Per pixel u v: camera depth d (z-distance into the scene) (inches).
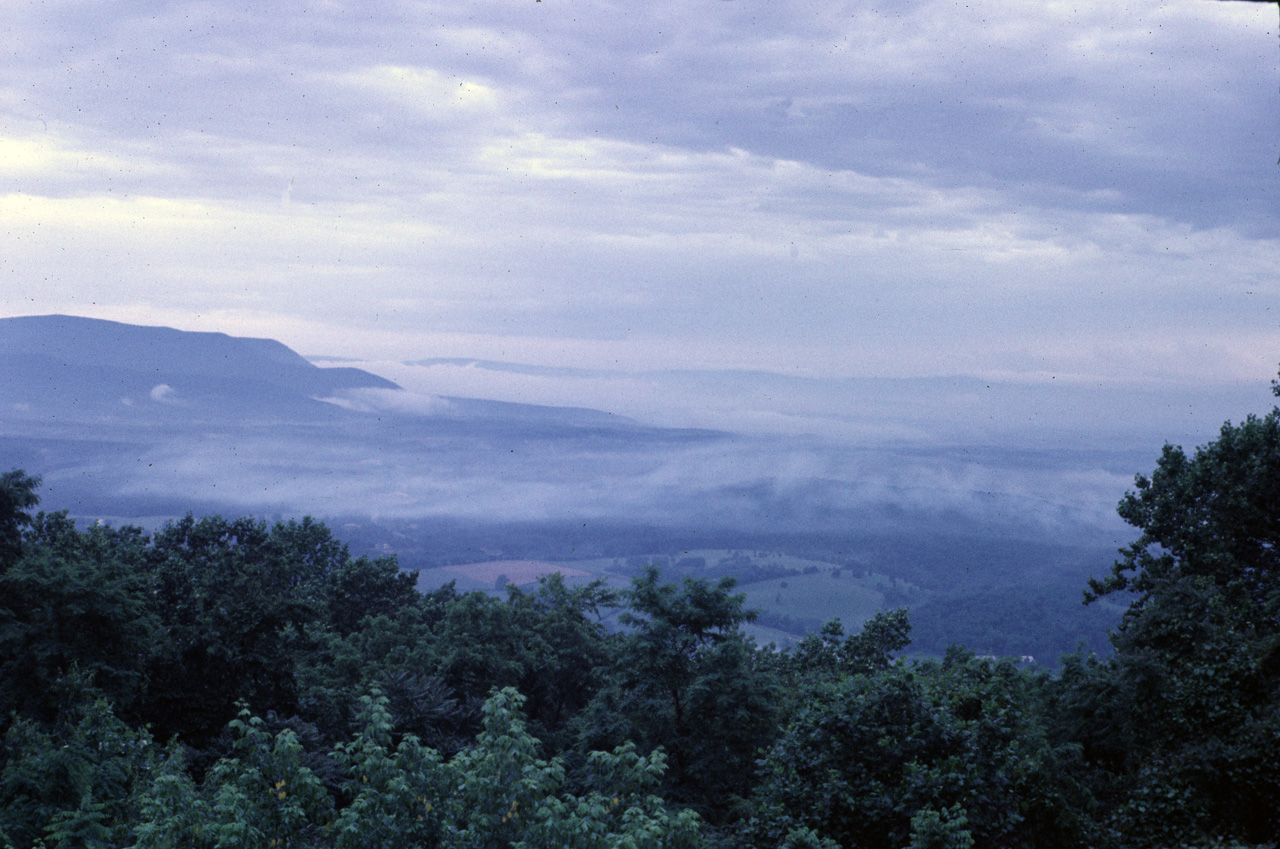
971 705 679.7
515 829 494.9
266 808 505.7
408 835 495.5
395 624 1975.9
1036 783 587.8
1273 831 667.4
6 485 1552.7
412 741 526.3
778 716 1186.0
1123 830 690.2
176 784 496.7
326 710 1370.6
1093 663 940.0
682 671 1227.2
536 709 1886.1
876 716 614.5
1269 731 701.9
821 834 551.8
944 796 546.6
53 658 1160.2
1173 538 1368.1
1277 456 1240.2
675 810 1075.9
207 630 1334.9
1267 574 1261.1
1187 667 834.2
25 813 683.4
